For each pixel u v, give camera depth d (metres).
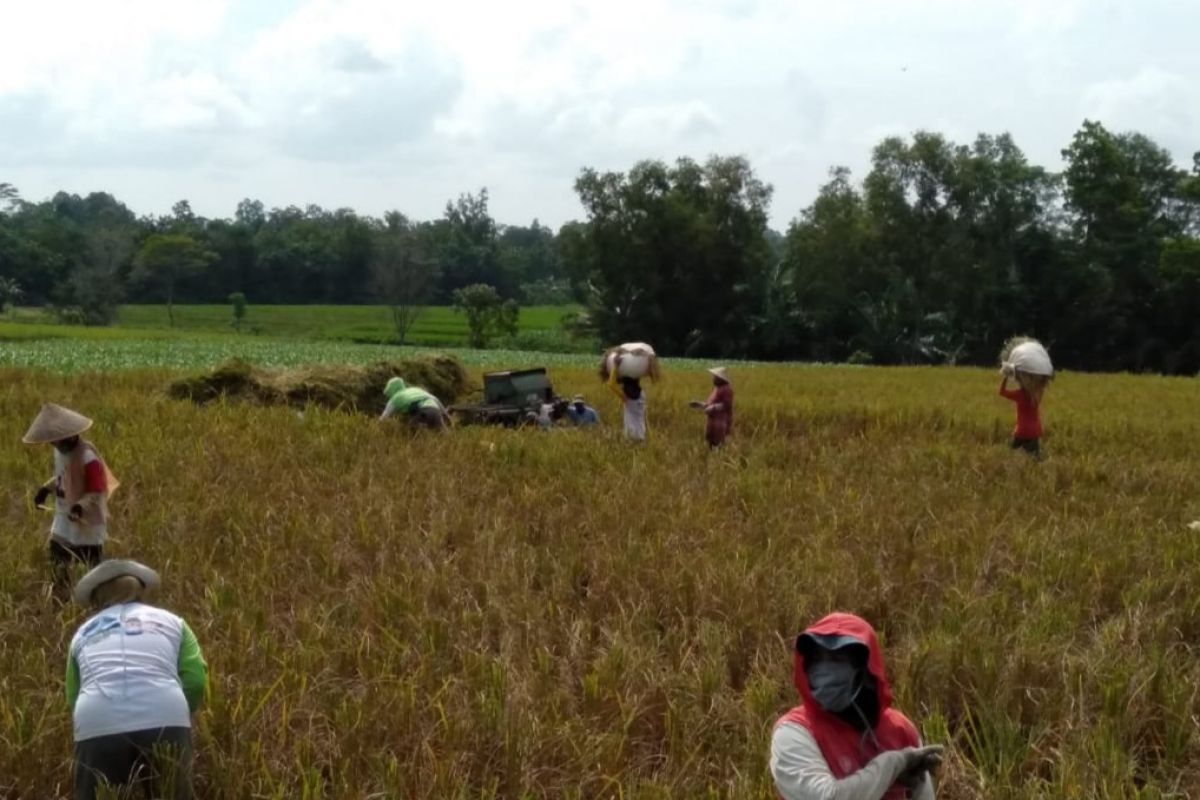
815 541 9.88
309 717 6.11
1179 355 73.56
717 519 10.97
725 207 79.31
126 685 5.32
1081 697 6.48
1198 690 6.83
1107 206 74.06
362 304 124.25
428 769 5.64
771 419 21.95
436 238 137.12
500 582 8.62
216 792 5.56
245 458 13.42
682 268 79.38
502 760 5.92
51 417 8.73
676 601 8.39
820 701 4.03
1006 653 7.27
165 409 17.66
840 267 77.12
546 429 17.44
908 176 76.00
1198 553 9.95
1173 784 5.95
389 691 6.41
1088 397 29.09
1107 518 11.48
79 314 91.81
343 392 20.48
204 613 7.91
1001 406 24.52
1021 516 11.81
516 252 152.75
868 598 8.46
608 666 6.89
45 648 7.32
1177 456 18.34
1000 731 6.25
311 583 8.73
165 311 106.50
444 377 22.03
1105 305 73.81
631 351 16.45
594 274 80.25
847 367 48.88
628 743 6.23
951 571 9.38
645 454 14.77
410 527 10.28
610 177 77.88
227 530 10.20
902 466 14.92
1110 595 8.91
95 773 5.23
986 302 75.31
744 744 6.21
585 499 11.73
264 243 129.38
